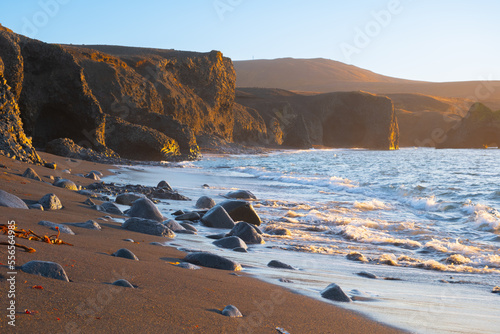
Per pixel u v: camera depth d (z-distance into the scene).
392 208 14.75
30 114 36.72
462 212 13.71
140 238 7.07
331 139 118.75
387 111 114.38
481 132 113.44
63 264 3.99
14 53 31.12
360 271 6.43
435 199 17.09
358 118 116.81
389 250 8.37
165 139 42.81
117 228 7.71
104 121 39.12
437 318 4.21
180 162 41.06
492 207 15.20
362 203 15.16
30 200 8.84
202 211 11.45
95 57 62.50
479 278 6.36
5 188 9.55
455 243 8.88
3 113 18.41
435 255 8.06
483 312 4.58
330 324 3.63
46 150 32.50
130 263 4.66
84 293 3.26
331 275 5.97
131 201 11.87
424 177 29.05
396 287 5.57
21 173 13.09
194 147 49.03
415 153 83.56
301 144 100.44
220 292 4.12
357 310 4.20
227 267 5.53
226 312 3.45
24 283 3.18
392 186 20.94
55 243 4.92
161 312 3.20
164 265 5.01
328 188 21.42
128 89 59.72
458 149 112.31
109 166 28.56
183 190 17.88
